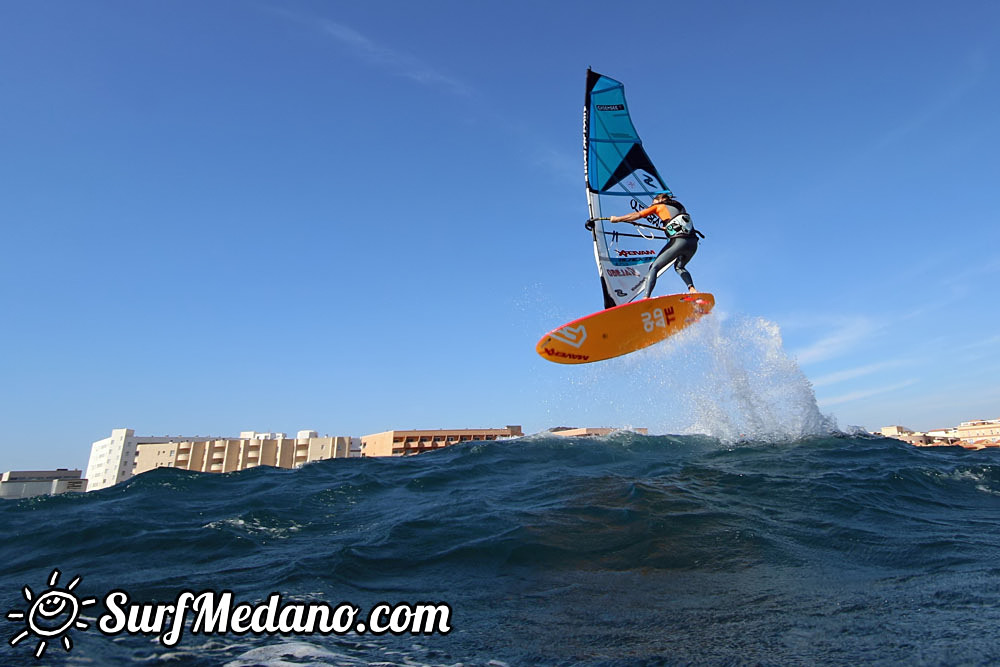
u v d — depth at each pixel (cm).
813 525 604
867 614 361
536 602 429
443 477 1029
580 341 1018
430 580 495
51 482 9819
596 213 1080
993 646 293
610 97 1163
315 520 753
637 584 459
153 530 714
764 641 327
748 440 1215
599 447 1250
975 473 870
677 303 1052
